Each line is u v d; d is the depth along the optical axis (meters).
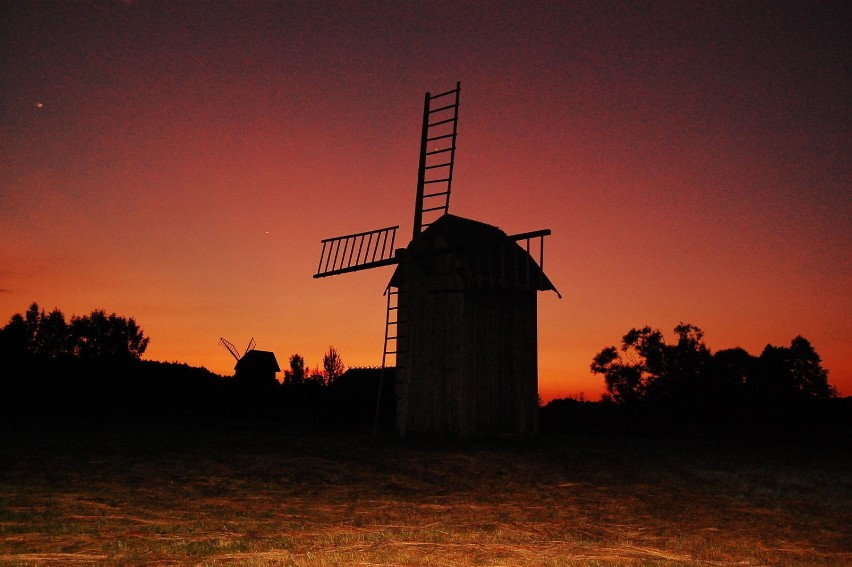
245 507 11.70
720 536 10.95
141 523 10.06
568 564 8.33
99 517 10.33
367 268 24.66
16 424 23.86
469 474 16.30
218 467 15.48
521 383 23.47
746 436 28.73
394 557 8.34
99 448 17.45
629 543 10.11
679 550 9.77
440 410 22.38
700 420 35.38
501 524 11.13
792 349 35.84
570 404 37.72
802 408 34.28
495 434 22.19
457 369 22.05
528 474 16.64
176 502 11.82
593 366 38.44
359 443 20.45
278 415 33.97
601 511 12.71
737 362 36.19
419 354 23.33
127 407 34.53
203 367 44.69
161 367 41.03
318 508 11.92
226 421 30.22
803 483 16.31
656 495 14.51
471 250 22.81
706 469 18.19
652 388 36.81
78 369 37.66
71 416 29.52
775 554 9.77
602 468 17.81
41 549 8.34
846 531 11.64
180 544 8.74
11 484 12.56
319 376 59.78
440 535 9.89
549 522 11.54
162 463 15.61
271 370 56.16
